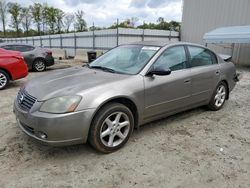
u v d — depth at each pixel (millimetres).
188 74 4215
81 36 21953
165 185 2689
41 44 29609
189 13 19500
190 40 19828
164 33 19734
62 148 3434
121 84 3340
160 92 3750
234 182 2766
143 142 3666
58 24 51719
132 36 18359
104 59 4359
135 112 3557
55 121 2842
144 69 3645
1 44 10922
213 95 4996
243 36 12555
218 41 13664
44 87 3225
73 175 2840
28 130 3133
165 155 3307
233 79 5469
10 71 7316
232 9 16219
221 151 3461
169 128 4223
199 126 4359
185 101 4273
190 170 2975
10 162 3072
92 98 3033
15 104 3414
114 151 3367
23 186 2633
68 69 4184
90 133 3107
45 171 2904
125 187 2645
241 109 5441
